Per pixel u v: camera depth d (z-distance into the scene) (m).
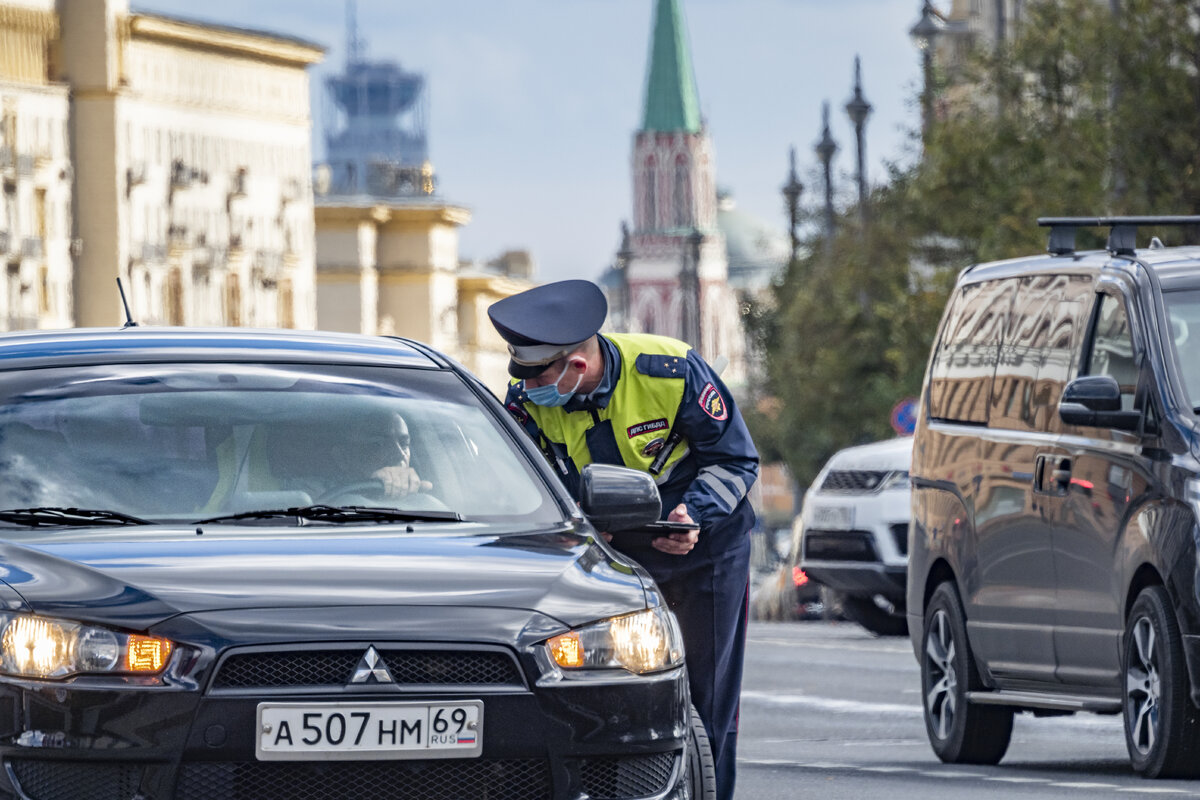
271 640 12.70
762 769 24.80
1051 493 24.14
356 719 12.68
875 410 95.62
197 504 14.62
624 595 13.72
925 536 26.98
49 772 12.61
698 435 17.22
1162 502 22.23
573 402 17.08
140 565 13.25
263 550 13.61
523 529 14.62
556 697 13.03
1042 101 72.19
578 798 13.10
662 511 17.41
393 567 13.42
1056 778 23.34
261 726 12.58
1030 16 73.12
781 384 103.44
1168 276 23.62
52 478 14.65
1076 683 23.94
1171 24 65.25
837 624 57.22
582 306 16.73
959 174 74.00
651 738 13.34
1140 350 23.17
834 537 46.56
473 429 15.74
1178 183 63.97
